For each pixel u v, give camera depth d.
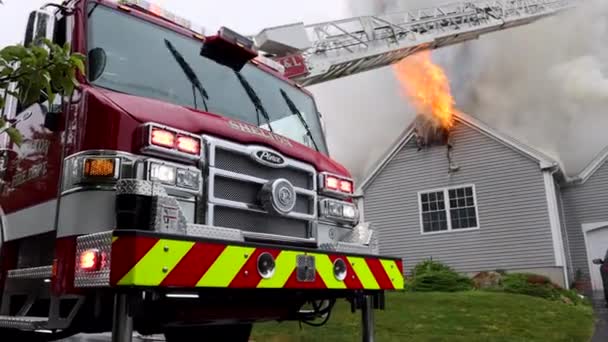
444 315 8.61
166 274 2.24
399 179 18.14
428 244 17.16
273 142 3.23
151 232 2.22
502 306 9.77
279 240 3.10
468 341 6.36
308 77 14.60
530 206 15.69
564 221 17.73
